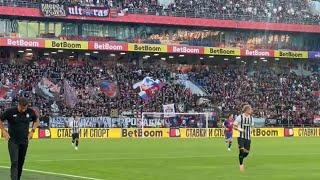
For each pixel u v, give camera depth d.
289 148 47.44
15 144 18.48
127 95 79.56
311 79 91.25
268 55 87.06
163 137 69.38
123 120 72.38
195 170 28.16
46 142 55.53
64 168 28.64
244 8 87.00
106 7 79.44
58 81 77.44
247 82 87.88
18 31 76.88
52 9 76.88
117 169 28.34
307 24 89.31
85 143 54.34
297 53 88.75
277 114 82.44
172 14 82.88
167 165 30.86
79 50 80.38
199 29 86.31
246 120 27.16
